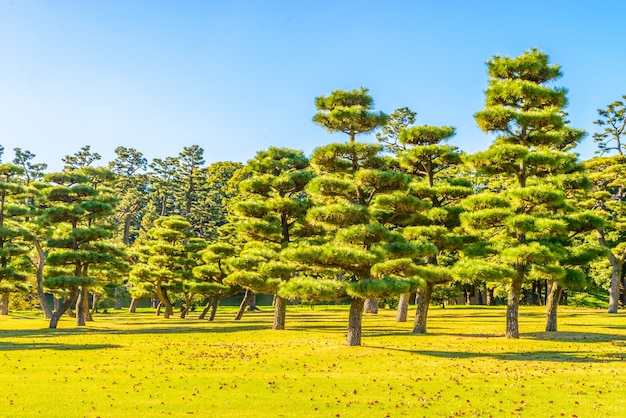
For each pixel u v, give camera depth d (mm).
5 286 51938
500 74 35688
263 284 38344
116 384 18703
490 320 45688
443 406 16172
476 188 64062
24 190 52500
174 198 110250
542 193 31250
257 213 41188
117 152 125375
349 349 28062
